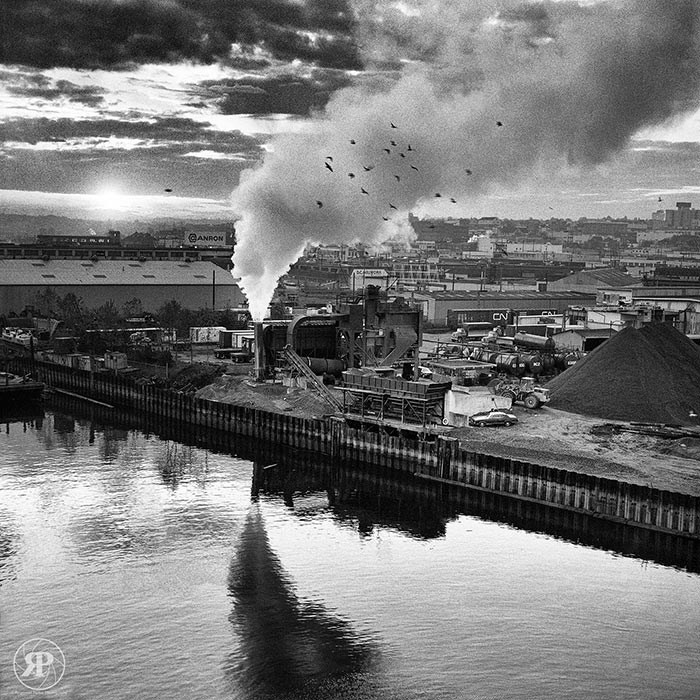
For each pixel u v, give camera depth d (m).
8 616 78.44
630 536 95.88
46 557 90.62
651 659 72.69
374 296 159.12
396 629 77.06
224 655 72.69
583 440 117.81
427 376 139.12
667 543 93.62
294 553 92.88
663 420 127.56
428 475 115.12
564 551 92.56
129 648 73.56
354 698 67.56
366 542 95.94
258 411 139.25
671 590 83.81
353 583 85.69
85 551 92.44
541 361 158.25
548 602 81.69
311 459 130.62
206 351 198.75
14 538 95.50
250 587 84.44
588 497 99.81
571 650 73.94
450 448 112.88
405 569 88.69
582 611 80.00
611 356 138.38
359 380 127.12
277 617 78.75
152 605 80.69
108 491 112.69
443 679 69.94
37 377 193.12
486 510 106.12
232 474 122.00
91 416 161.75
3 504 106.38
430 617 79.06
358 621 78.44
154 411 161.00
